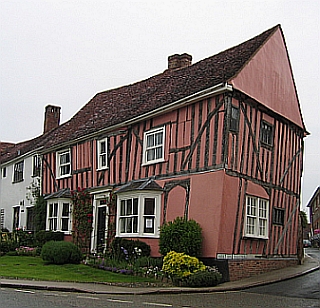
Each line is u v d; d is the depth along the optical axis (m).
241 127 16.19
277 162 18.23
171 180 16.98
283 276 15.45
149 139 18.42
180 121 17.08
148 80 23.59
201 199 15.73
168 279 13.91
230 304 10.16
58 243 17.11
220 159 15.45
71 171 22.67
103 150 20.84
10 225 29.30
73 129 24.34
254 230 16.55
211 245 15.09
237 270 15.30
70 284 12.45
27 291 11.19
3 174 31.34
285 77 19.39
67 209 22.31
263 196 17.08
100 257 17.72
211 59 20.06
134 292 11.55
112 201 19.23
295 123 19.70
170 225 15.64
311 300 10.96
